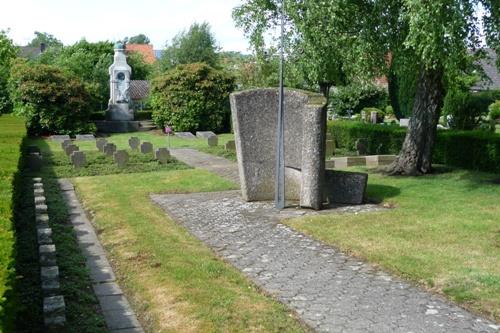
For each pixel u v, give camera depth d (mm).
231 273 7090
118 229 9508
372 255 7723
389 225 9336
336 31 13039
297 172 11273
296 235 9008
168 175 15852
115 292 6613
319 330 5426
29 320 5523
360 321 5625
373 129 20984
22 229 9125
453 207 10672
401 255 7676
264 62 17203
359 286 6645
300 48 14203
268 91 11438
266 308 5910
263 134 11594
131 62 57969
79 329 5496
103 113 35688
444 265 7223
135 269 7328
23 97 30469
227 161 19469
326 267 7383
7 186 7699
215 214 10656
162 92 33250
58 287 5949
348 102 39500
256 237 8945
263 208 11062
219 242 8703
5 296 3932
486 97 22109
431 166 15492
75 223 10227
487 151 15633
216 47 53406
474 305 5980
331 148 20484
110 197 12523
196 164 18734
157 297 6289
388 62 15570
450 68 11469
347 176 11305
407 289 6527
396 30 13117
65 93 31062
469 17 11539
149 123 36625
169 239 8812
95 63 48188
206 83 33125
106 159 18234
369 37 13070
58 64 44844
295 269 7324
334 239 8602
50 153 20969
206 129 33875
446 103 22062
